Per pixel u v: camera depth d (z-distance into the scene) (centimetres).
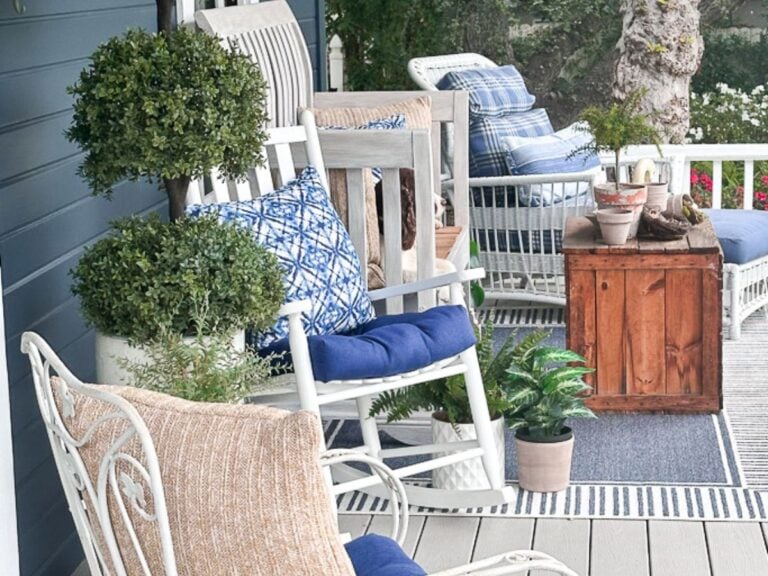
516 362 379
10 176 286
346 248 357
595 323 446
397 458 411
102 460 175
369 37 912
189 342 276
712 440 420
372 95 527
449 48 966
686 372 445
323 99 532
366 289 395
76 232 331
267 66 478
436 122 522
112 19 365
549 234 573
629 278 441
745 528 348
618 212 446
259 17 487
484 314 599
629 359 446
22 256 293
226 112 290
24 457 293
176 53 286
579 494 375
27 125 297
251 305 282
